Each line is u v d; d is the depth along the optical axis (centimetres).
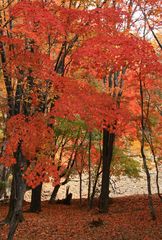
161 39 1424
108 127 1400
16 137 991
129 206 2014
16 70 1015
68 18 990
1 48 1053
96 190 2431
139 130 1617
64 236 1397
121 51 999
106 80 1622
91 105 1077
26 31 912
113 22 1020
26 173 1015
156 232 1342
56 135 1764
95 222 1539
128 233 1367
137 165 2144
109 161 1808
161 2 1202
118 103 1355
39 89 1051
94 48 990
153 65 1066
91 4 1169
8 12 1048
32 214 1850
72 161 2272
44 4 1012
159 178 3516
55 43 1100
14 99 1108
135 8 1284
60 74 1106
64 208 2120
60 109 1019
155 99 1461
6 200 2350
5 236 1384
